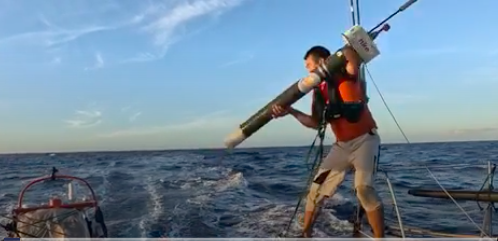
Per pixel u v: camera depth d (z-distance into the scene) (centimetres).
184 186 1577
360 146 345
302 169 2530
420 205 1059
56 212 443
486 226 446
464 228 839
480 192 450
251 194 1361
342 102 338
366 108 351
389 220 658
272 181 1794
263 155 5238
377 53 321
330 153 364
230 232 793
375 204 335
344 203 1040
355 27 320
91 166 3266
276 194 1377
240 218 919
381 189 1284
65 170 2755
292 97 328
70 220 439
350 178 1544
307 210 372
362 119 344
